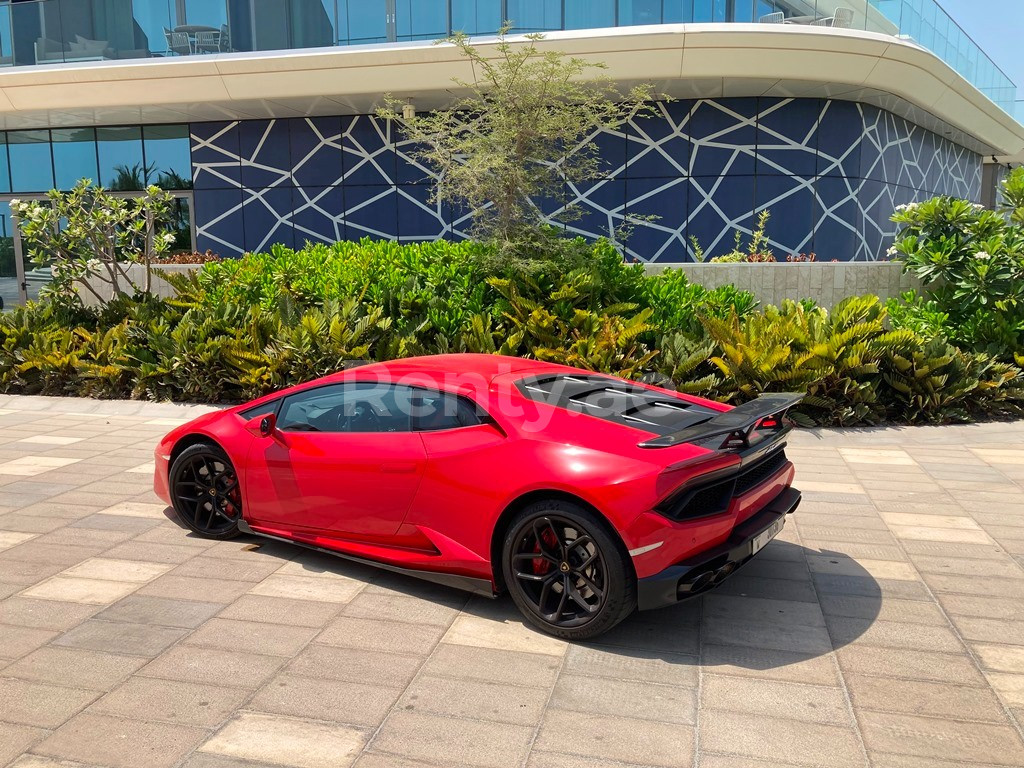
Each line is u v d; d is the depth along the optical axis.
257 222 18.05
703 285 10.53
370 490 4.11
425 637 3.62
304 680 3.23
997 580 4.28
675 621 3.78
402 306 9.73
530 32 14.31
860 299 9.08
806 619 3.80
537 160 10.54
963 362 8.67
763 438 3.81
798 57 13.98
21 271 19.08
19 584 4.24
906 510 5.54
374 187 17.38
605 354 8.55
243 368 9.37
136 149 18.41
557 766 2.66
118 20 15.88
